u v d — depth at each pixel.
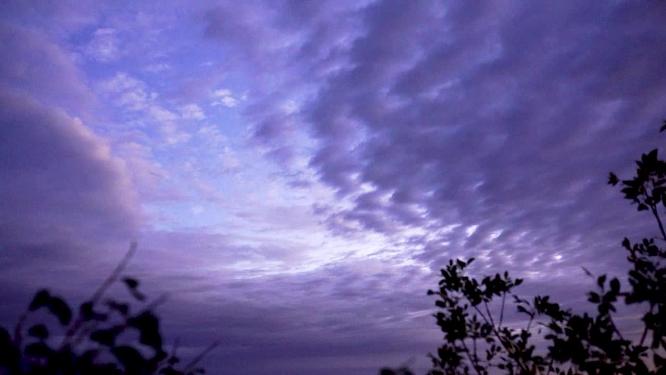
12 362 1.30
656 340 2.32
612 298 2.53
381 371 1.58
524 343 3.91
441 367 3.50
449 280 4.19
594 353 2.88
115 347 1.40
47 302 1.40
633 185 3.58
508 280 4.23
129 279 1.44
